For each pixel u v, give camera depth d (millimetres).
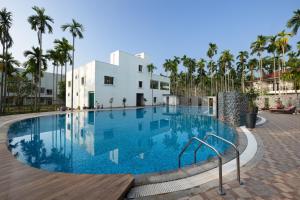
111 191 3209
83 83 30000
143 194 3322
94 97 28062
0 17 20359
